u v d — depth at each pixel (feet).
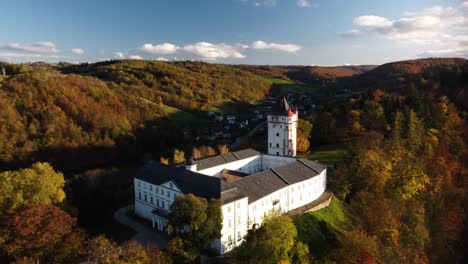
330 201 310.86
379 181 322.14
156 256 185.16
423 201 331.98
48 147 528.22
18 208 233.96
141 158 602.03
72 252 208.33
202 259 220.02
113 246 184.75
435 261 297.74
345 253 225.35
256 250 198.39
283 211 277.23
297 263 209.56
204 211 207.51
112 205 322.55
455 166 413.59
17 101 574.15
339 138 501.56
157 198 275.18
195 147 530.27
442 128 474.90
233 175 337.93
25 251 195.72
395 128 428.97
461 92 581.12
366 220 284.00
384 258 233.14
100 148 572.92
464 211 361.71
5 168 487.61
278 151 407.03
